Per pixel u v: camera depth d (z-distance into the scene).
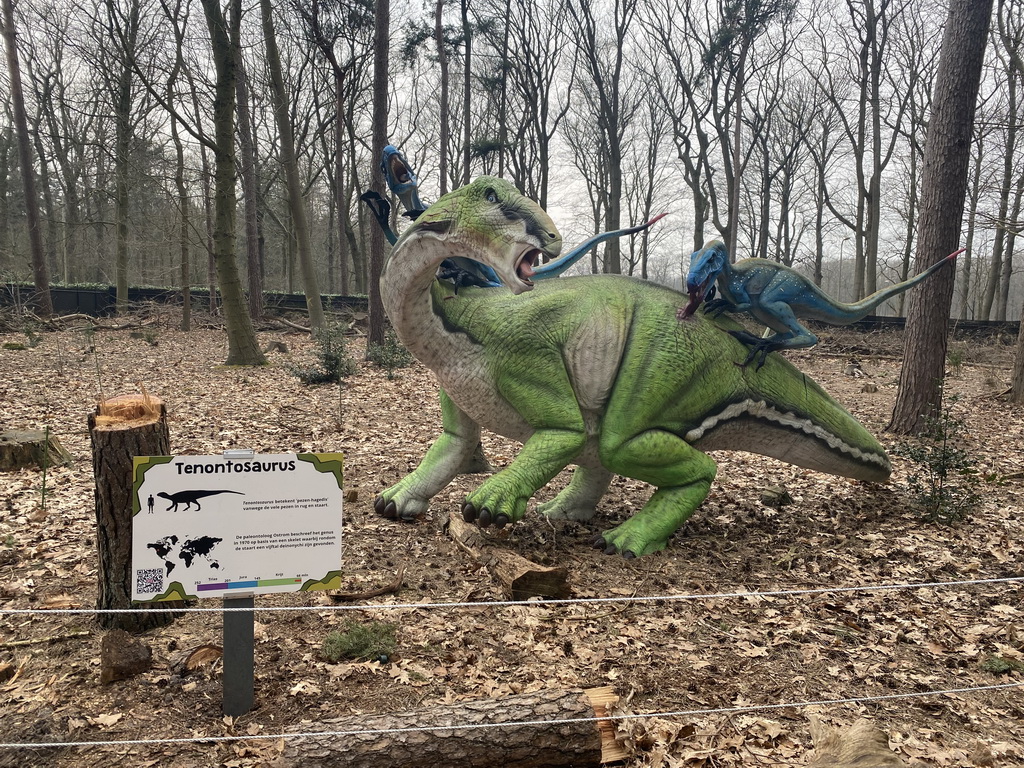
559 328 4.79
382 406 10.20
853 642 3.93
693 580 4.64
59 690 3.17
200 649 3.40
